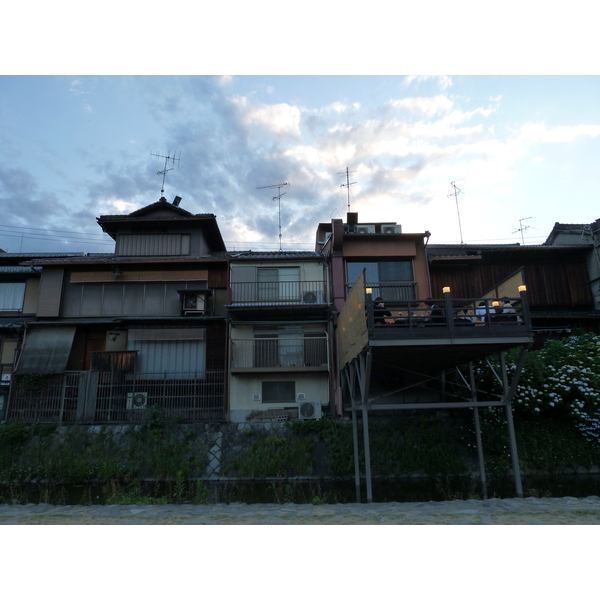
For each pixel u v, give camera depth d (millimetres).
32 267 20125
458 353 11930
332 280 18125
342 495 11969
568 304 21703
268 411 16422
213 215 21453
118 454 14508
